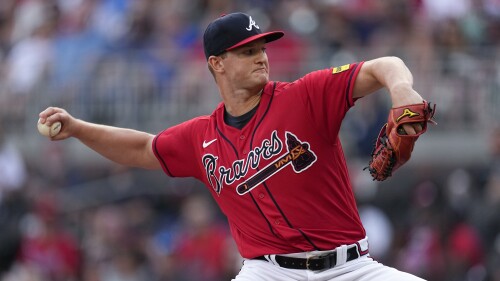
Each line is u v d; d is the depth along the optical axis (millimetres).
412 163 44656
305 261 18766
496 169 41156
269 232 18859
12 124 50000
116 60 49312
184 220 43750
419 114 16641
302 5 49781
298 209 18547
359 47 47562
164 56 48875
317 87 18234
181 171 20250
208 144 19328
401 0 49438
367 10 49500
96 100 48812
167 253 43125
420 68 45625
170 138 20078
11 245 45406
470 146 44406
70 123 20625
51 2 55438
